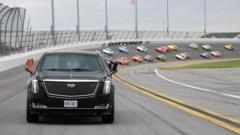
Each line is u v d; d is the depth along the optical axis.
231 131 28.06
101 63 32.66
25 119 32.75
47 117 34.19
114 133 26.95
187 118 34.34
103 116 30.81
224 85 76.62
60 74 30.31
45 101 29.44
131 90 64.38
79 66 31.98
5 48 130.12
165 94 57.91
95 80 29.80
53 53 33.00
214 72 125.75
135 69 160.88
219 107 42.94
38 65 32.25
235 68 150.62
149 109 40.44
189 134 26.86
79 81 29.64
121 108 41.06
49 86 29.59
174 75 112.62
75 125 30.17
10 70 114.94
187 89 67.31
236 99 52.00
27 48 154.50
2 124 30.27
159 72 131.00
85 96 29.58
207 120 33.19
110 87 30.25
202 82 84.75
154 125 30.42
